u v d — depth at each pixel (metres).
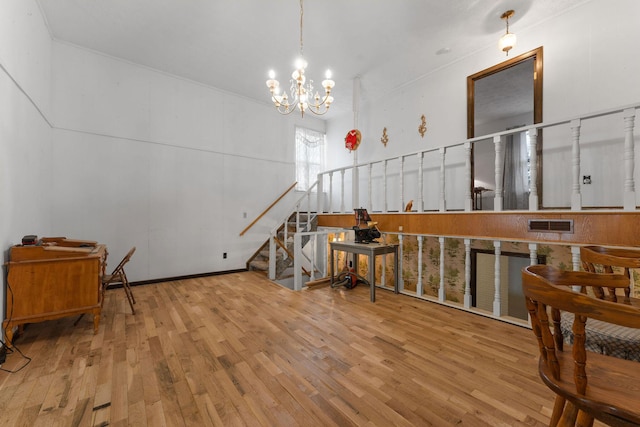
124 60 4.36
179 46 4.02
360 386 1.79
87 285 2.64
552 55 3.47
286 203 6.40
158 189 4.67
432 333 2.58
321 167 7.21
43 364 2.08
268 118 6.15
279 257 5.55
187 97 5.00
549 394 1.70
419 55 4.30
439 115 4.73
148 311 3.22
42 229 3.46
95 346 2.37
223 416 1.53
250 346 2.34
